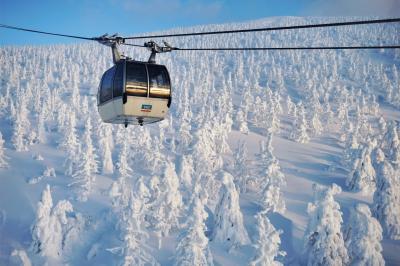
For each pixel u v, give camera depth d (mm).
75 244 55500
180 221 58469
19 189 79375
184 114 128750
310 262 47250
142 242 48188
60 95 177000
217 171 80938
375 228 48031
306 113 144250
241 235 54188
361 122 128625
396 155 85562
